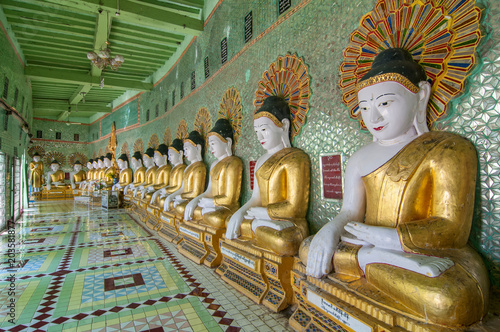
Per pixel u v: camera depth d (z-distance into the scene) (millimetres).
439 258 1868
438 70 2414
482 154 2174
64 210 11758
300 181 3482
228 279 3910
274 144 3877
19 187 10344
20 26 8039
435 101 2438
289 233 3139
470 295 1707
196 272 4363
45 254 5422
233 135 5418
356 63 3041
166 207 6598
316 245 2494
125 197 11906
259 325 2855
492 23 2133
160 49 9102
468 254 1984
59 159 19672
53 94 14625
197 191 6102
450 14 2354
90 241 6414
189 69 7949
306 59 3732
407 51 2594
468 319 1699
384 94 2328
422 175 2191
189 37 7996
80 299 3484
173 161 7672
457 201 2018
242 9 5246
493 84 2129
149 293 3633
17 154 9656
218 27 6219
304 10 3781
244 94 5102
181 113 8461
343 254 2350
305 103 3750
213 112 6363
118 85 10945
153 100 11148
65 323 2941
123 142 14188
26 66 10250
